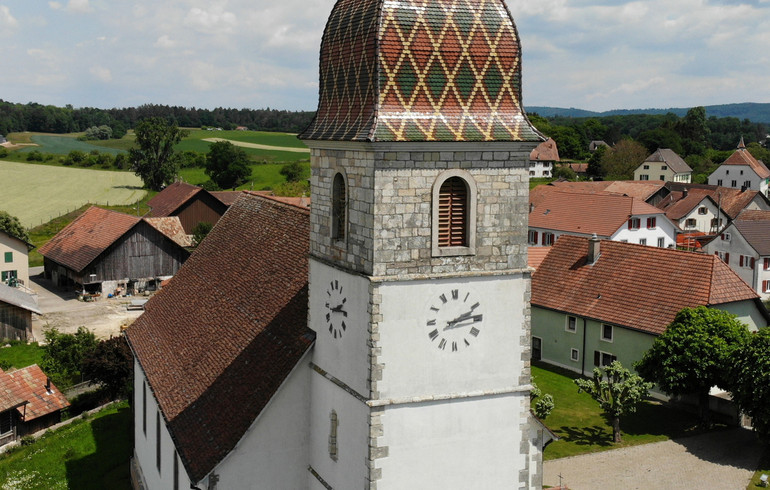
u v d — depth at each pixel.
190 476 25.86
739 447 46.53
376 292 22.09
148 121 168.00
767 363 43.59
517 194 23.47
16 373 51.66
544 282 64.56
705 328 48.41
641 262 59.66
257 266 34.56
